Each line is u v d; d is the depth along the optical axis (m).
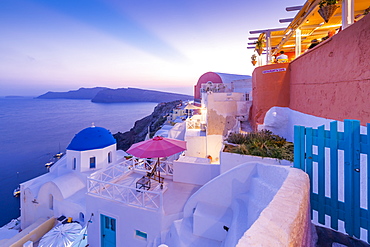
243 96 16.09
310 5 6.54
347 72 4.40
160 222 6.78
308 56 6.73
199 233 5.53
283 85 9.16
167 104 116.06
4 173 54.00
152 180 9.87
